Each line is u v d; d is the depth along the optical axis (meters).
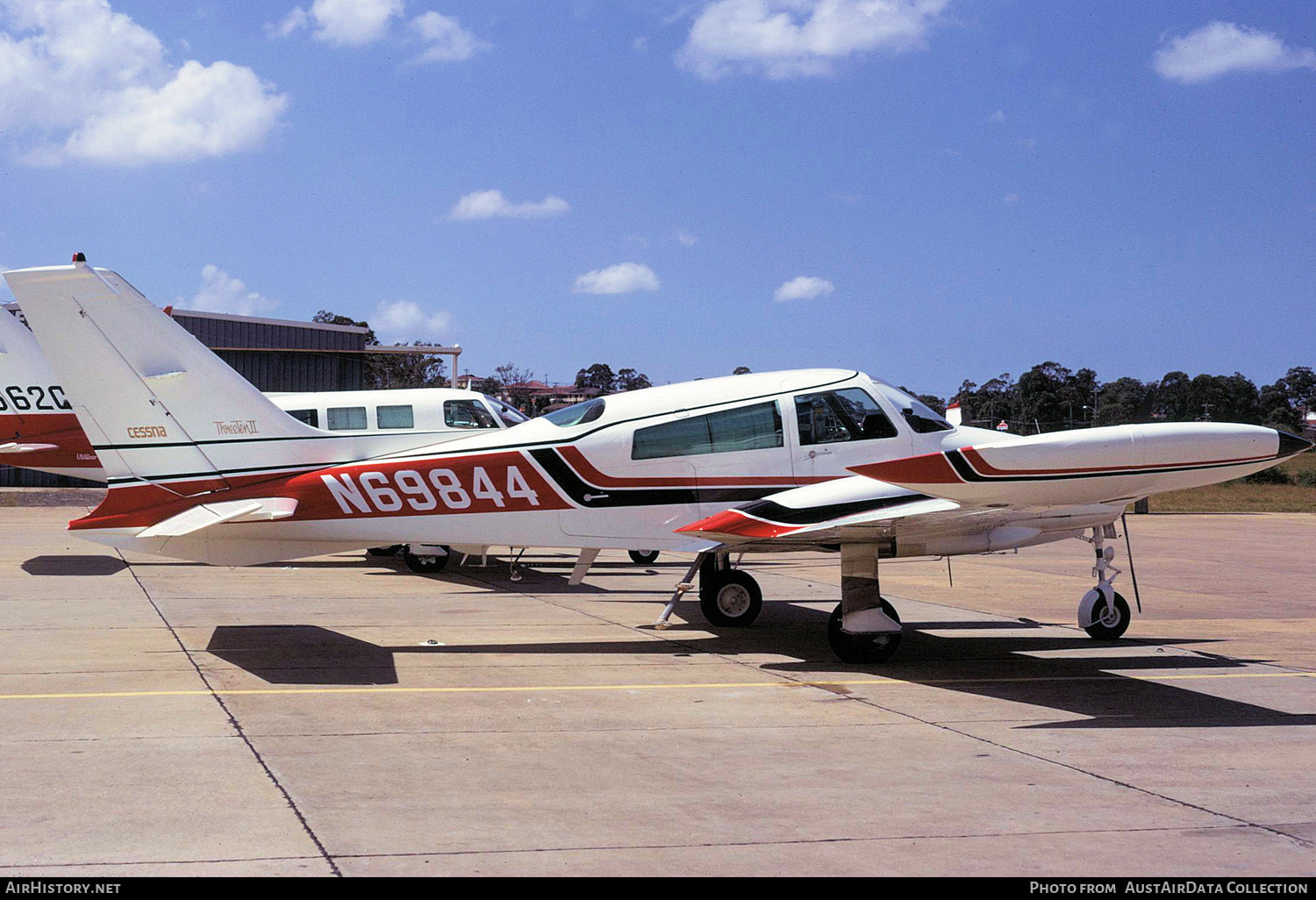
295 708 6.09
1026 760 5.26
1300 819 4.35
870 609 7.84
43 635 8.38
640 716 6.10
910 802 4.51
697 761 5.14
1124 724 6.09
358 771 4.83
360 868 3.62
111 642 8.12
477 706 6.27
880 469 6.79
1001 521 7.84
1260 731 5.95
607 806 4.38
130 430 8.09
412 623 9.48
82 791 4.43
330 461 8.55
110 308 7.99
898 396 9.19
